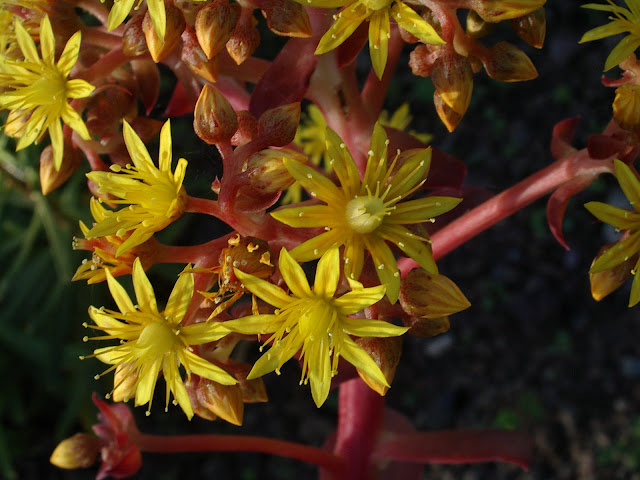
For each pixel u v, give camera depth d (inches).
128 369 4.5
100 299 7.2
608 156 4.6
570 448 9.1
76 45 4.7
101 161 5.0
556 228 5.1
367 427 5.6
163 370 4.4
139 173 4.4
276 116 4.4
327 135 4.3
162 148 4.4
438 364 9.6
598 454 9.0
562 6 10.4
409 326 4.6
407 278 4.4
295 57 4.7
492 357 9.5
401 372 9.6
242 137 4.6
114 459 5.1
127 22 5.0
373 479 5.8
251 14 4.7
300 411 9.5
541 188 5.0
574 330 9.4
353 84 5.1
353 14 4.4
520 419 9.2
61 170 5.0
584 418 9.1
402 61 10.3
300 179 4.2
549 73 10.2
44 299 8.6
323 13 4.7
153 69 5.2
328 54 5.0
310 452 5.5
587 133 9.9
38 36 5.0
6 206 8.6
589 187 9.5
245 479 9.3
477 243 9.8
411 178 4.4
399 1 4.5
